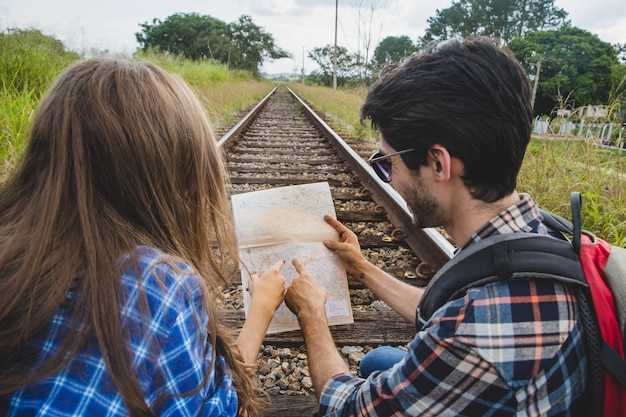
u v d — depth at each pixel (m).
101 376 0.68
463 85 0.78
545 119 4.48
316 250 1.55
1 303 0.67
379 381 0.87
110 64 0.82
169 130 0.80
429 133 0.80
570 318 0.73
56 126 0.75
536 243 0.78
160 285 0.74
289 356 1.94
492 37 0.84
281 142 7.83
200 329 0.80
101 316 0.68
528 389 0.72
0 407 0.67
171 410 0.74
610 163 3.90
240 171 5.39
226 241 1.03
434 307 0.85
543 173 3.89
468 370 0.74
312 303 1.34
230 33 68.38
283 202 1.61
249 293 1.47
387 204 3.72
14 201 0.78
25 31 6.93
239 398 1.04
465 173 0.81
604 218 3.22
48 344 0.68
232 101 12.75
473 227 0.86
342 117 12.59
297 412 1.63
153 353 0.71
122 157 0.76
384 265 2.85
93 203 0.74
